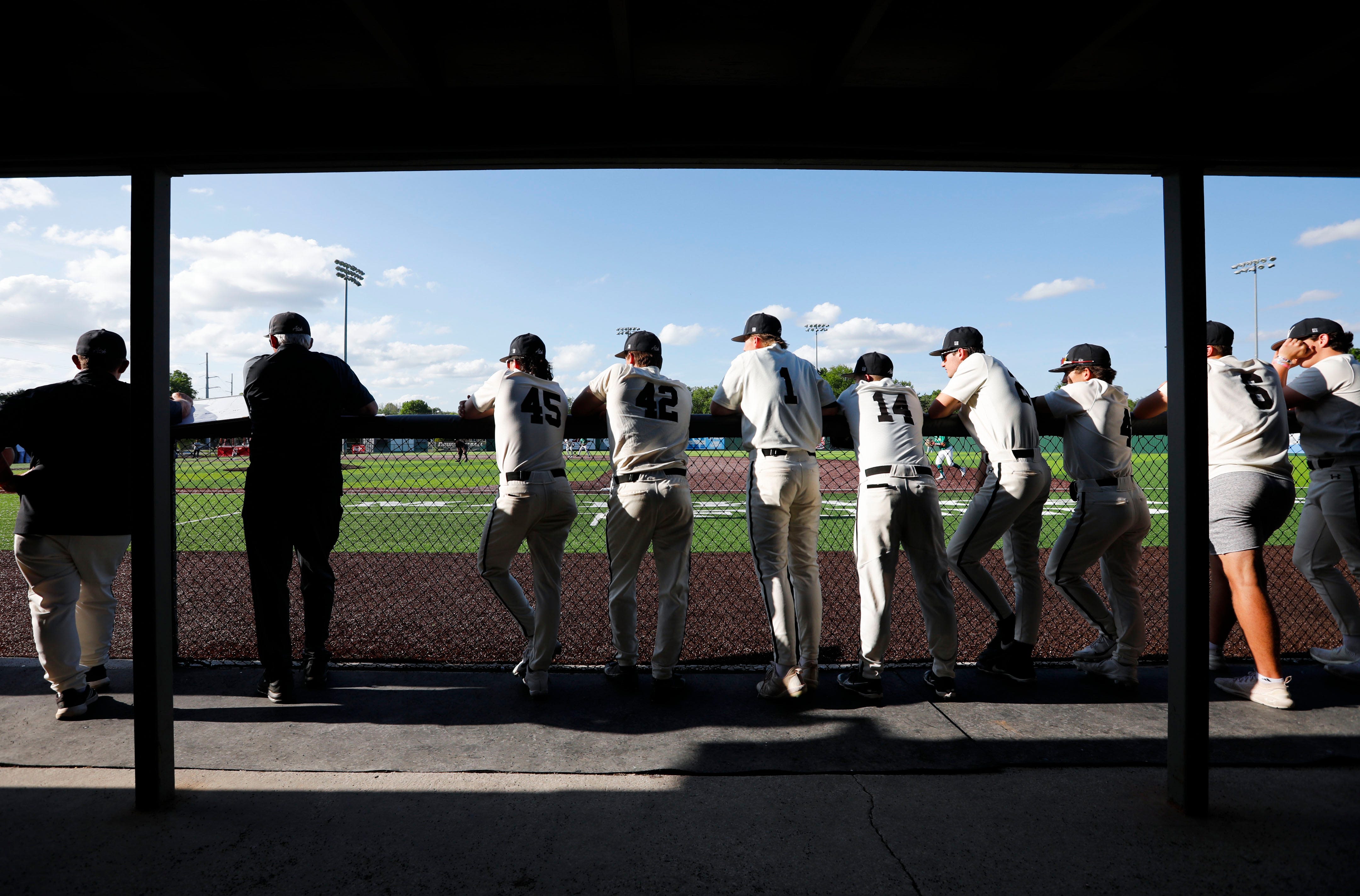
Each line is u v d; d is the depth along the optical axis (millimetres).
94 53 1757
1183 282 1951
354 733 2541
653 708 2807
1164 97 1872
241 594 5254
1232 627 3180
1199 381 1940
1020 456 2977
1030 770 2240
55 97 1836
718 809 1978
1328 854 1738
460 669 3287
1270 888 1592
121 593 5551
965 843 1791
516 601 2984
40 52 1748
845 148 1909
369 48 1760
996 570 6285
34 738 2492
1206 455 1934
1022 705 2848
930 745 2434
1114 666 3047
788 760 2312
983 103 1873
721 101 1881
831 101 1882
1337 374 3100
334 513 3082
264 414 2852
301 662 3439
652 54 1799
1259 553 2893
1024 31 1746
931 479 2877
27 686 3061
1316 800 2035
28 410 2561
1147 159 1911
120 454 2771
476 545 8469
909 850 1757
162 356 2010
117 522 2779
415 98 1864
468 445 4902
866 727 2605
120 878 1630
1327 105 1880
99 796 2059
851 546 7836
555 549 2916
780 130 1881
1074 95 1879
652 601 5180
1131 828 1871
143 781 1965
